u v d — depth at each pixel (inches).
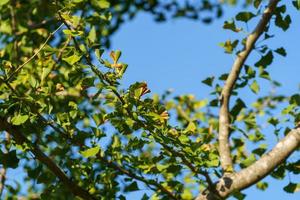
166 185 190.2
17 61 240.7
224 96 211.8
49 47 168.2
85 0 189.3
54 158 193.2
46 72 173.3
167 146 168.7
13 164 170.4
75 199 174.9
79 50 161.9
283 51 205.0
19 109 166.1
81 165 178.5
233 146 237.1
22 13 283.3
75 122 177.6
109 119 168.9
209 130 208.1
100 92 156.5
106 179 180.7
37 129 169.0
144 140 169.8
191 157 168.6
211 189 172.1
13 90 164.9
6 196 228.1
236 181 171.9
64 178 172.1
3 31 277.7
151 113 159.3
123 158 178.5
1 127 163.8
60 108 209.9
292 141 175.0
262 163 173.5
